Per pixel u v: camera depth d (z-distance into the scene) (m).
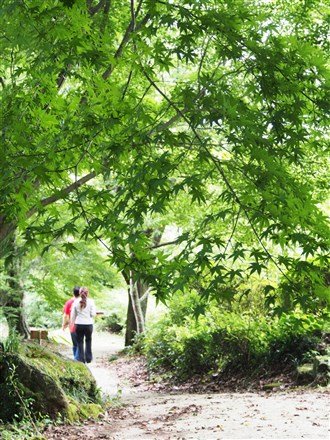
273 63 5.06
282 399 10.04
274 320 13.54
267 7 10.71
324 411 8.62
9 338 9.42
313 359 11.96
